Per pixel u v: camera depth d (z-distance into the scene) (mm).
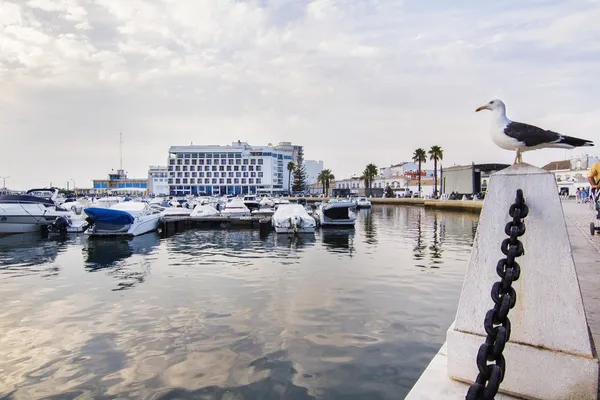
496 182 2525
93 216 23078
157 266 14523
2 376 6035
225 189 132875
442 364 2869
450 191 62469
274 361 6434
